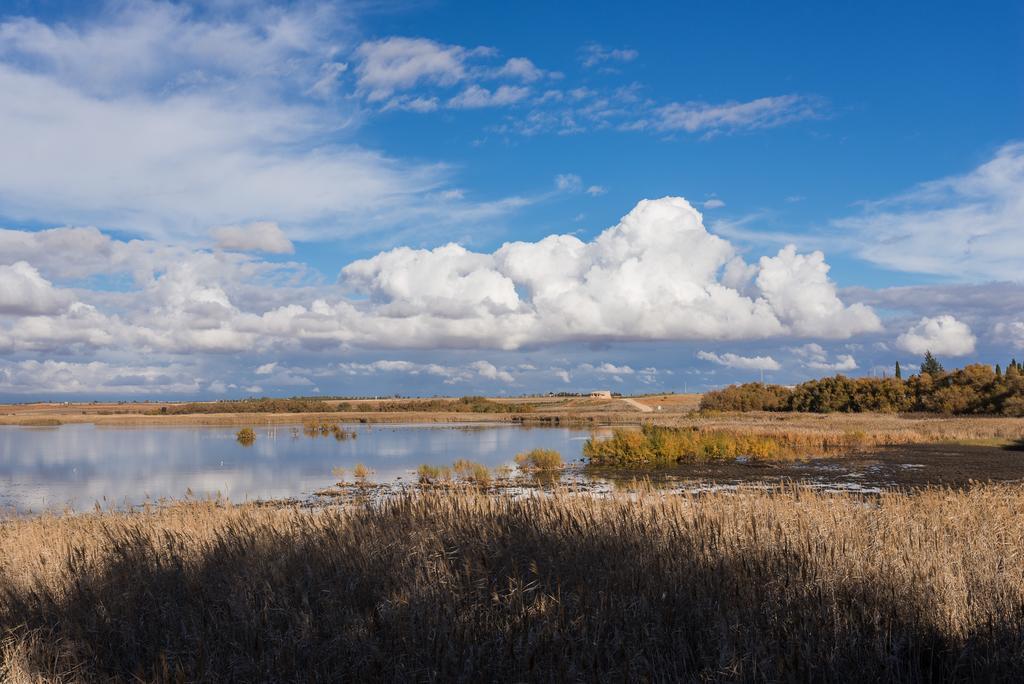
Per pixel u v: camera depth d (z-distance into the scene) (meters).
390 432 70.00
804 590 6.39
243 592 6.51
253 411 151.00
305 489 25.31
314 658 5.47
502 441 54.09
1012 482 22.95
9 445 52.94
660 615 5.80
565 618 5.89
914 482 24.08
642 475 28.25
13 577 8.06
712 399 109.75
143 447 49.72
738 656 5.25
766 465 31.34
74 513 16.81
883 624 5.89
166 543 8.80
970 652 5.44
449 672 5.25
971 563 7.51
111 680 5.43
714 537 7.94
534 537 7.91
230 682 5.37
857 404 91.69
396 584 6.61
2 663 5.82
